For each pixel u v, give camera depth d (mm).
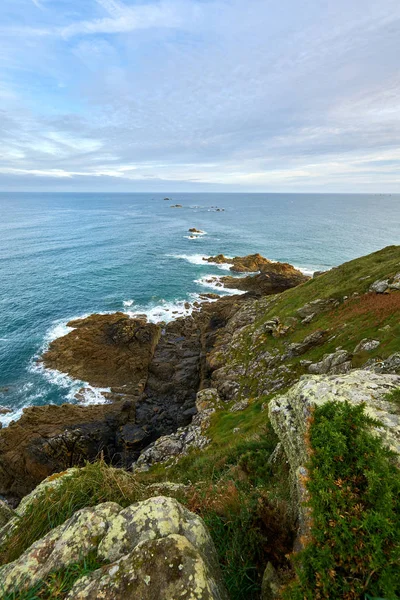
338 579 3121
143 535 3852
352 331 24453
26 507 5309
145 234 134875
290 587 3363
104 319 48688
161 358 40344
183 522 4141
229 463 11336
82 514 4297
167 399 33844
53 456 24469
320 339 27109
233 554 4465
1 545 4664
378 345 19078
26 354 40562
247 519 4977
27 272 76188
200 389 33781
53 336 45312
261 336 34625
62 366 38094
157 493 7664
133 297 62250
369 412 4922
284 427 6410
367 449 3975
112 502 4645
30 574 3537
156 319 52219
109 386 35062
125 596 3029
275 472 7844
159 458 20750
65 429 26312
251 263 84312
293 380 23312
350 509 3506
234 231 148750
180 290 66875
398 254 40031
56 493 5191
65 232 134750
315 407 5082
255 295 59281
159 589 3080
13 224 154750
